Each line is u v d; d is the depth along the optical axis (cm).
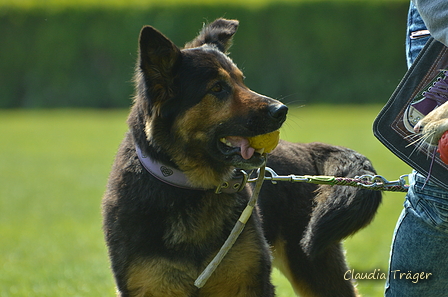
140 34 696
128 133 782
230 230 732
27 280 1179
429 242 638
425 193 630
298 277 891
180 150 721
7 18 5422
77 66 5497
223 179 739
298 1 5250
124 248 707
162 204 711
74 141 3541
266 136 706
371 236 1509
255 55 5366
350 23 5206
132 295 719
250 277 723
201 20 5303
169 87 721
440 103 601
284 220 888
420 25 650
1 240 1559
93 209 1936
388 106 626
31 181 2419
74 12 5394
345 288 888
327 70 5319
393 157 2616
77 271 1247
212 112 718
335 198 809
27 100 5600
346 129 3512
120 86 5481
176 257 710
